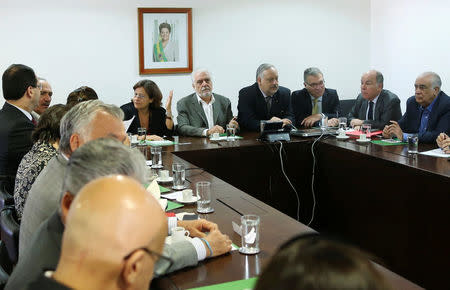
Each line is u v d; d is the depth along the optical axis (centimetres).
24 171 219
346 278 42
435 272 293
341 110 563
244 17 600
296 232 186
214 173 380
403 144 383
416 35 591
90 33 547
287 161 403
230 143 398
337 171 384
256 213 212
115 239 70
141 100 434
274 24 614
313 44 637
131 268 70
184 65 585
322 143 400
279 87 489
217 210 217
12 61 526
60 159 170
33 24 527
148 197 76
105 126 172
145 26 563
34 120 371
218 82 602
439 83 393
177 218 201
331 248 46
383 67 646
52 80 541
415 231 307
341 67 654
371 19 655
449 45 548
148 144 396
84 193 74
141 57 566
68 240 71
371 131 443
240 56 605
